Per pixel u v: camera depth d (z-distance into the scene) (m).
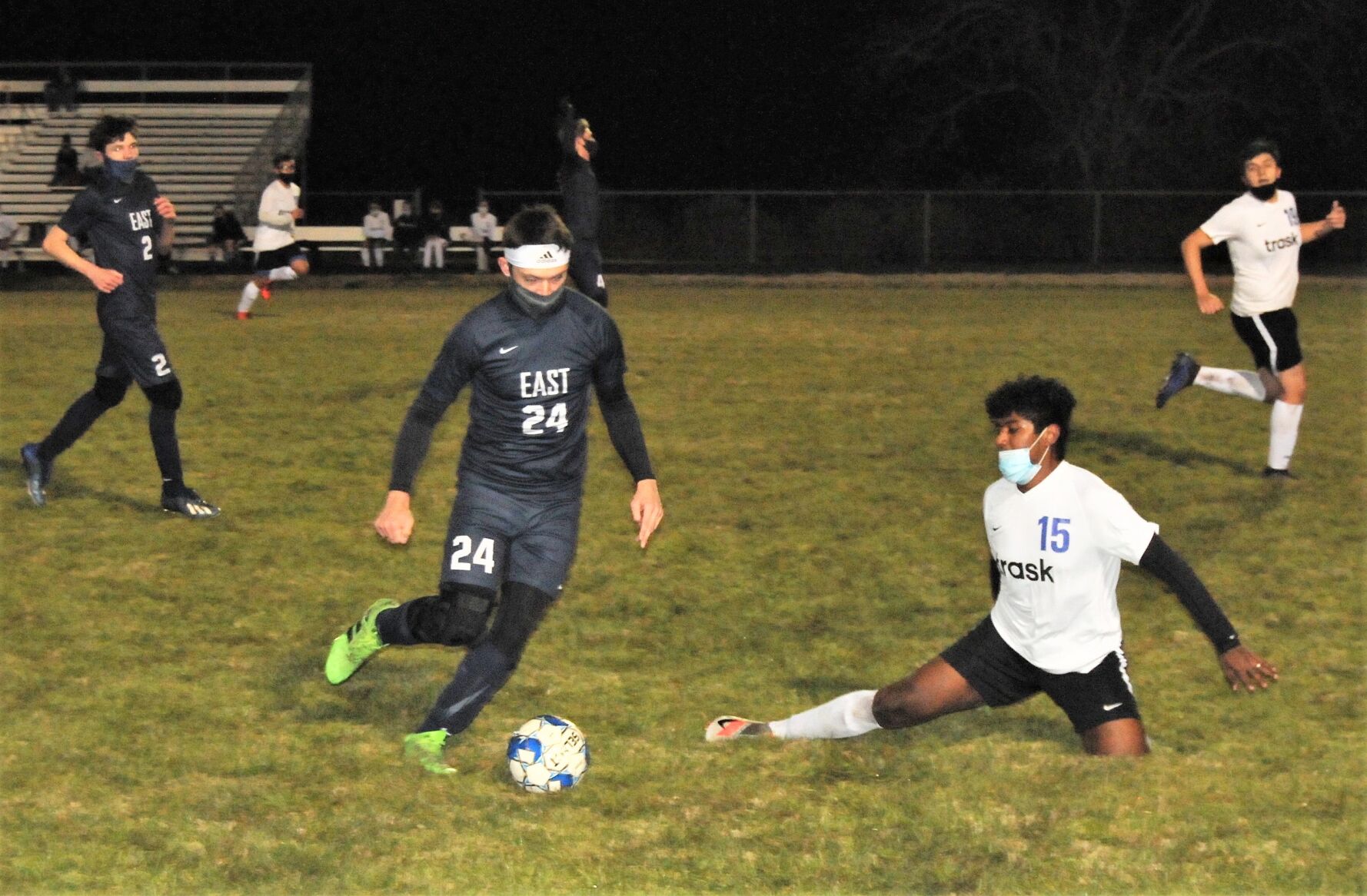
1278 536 9.41
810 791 5.32
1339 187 40.16
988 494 5.50
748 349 18.50
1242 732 6.07
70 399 14.24
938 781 5.37
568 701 6.43
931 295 27.80
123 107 39.31
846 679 6.79
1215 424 13.31
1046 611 5.39
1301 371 10.92
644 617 7.73
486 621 5.67
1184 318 22.75
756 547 9.12
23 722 6.01
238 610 7.68
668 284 30.97
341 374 15.98
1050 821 5.00
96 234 9.00
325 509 9.91
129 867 4.71
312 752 5.70
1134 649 7.24
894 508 10.12
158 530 9.26
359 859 4.75
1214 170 40.09
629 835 4.96
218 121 39.34
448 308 24.08
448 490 10.56
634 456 5.95
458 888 4.57
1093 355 17.98
